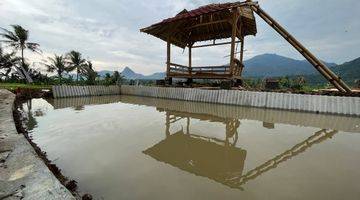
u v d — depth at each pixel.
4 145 4.27
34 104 13.85
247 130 7.39
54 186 2.78
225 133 6.98
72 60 34.34
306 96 11.09
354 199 3.12
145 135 6.60
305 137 6.60
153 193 3.27
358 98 10.02
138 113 10.50
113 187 3.44
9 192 2.64
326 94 11.33
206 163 4.50
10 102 10.56
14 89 18.22
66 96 18.17
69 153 4.98
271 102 11.99
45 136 6.37
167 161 4.57
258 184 3.58
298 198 3.14
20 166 3.36
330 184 3.58
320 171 4.12
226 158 4.78
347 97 10.21
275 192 3.32
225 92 13.62
